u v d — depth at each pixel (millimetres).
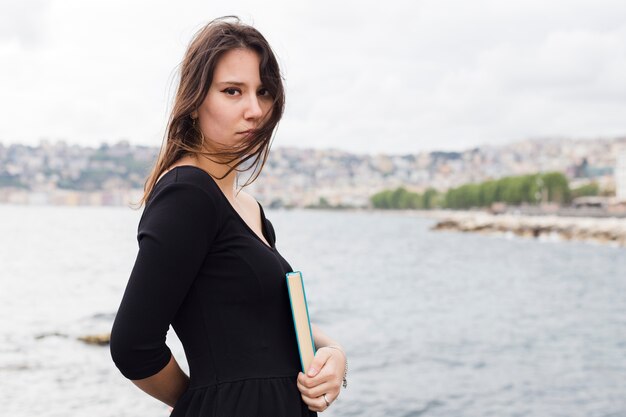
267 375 1380
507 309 19719
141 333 1256
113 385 7719
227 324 1363
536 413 7996
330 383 1430
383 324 15992
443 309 19391
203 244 1316
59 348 9586
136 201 1462
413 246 59562
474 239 74688
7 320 12758
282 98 1423
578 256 49281
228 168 1449
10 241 43938
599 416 7895
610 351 12430
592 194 143000
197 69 1359
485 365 10898
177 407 1390
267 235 1619
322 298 21797
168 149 1421
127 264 28234
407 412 7883
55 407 6871
